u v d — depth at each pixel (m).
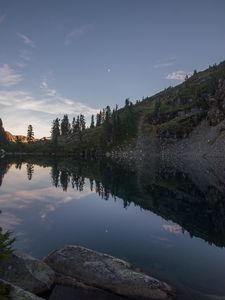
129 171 88.19
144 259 17.77
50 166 104.38
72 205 34.72
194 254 18.89
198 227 25.88
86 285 13.52
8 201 35.66
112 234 23.08
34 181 56.94
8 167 93.31
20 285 12.52
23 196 39.66
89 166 108.25
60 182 56.38
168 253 19.03
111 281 13.55
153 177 70.88
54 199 38.19
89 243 20.69
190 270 16.27
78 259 14.81
